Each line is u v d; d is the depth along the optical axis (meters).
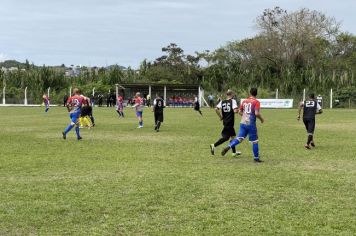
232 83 72.81
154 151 14.55
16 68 79.62
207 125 25.91
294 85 67.00
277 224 6.73
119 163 12.06
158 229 6.52
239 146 15.83
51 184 9.33
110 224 6.74
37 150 14.66
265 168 11.32
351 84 67.06
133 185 9.23
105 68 80.75
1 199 8.09
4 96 66.00
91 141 17.45
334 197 8.30
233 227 6.60
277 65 76.25
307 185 9.28
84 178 9.96
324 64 74.75
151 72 80.44
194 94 67.94
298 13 76.06
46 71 74.88
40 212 7.32
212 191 8.73
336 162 12.32
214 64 80.44
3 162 12.14
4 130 22.12
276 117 34.91
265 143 16.84
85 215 7.18
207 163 12.13
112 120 30.61
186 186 9.15
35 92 69.44
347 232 6.39
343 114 40.22
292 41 74.81
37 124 26.31
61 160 12.54
